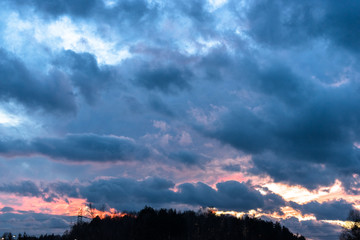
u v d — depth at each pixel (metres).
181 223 197.88
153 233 182.38
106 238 196.25
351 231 162.50
